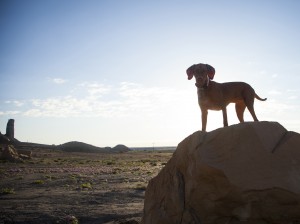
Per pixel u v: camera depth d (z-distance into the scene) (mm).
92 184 10867
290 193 2699
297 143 2879
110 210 6879
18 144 47281
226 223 2951
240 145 2949
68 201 7840
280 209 2758
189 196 3180
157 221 3551
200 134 3215
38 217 6305
